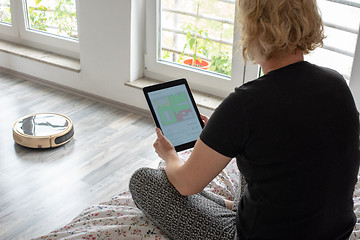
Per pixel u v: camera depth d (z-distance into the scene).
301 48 1.23
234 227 1.51
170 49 3.10
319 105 1.18
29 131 2.77
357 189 1.93
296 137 1.17
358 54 2.38
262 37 1.19
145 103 3.13
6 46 3.74
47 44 3.64
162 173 1.62
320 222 1.25
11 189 2.39
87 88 3.38
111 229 1.70
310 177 1.20
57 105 3.29
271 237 1.29
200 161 1.29
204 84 3.03
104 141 2.86
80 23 3.21
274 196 1.24
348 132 1.21
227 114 1.22
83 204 2.30
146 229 1.71
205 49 2.97
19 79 3.66
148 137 2.93
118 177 2.52
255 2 1.19
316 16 1.22
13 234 2.10
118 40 3.09
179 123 1.78
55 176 2.51
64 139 2.77
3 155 2.68
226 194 1.96
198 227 1.53
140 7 3.02
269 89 1.19
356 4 2.37
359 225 1.70
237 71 2.86
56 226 2.15
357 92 2.46
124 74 3.16
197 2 2.88
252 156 1.23
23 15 3.65
